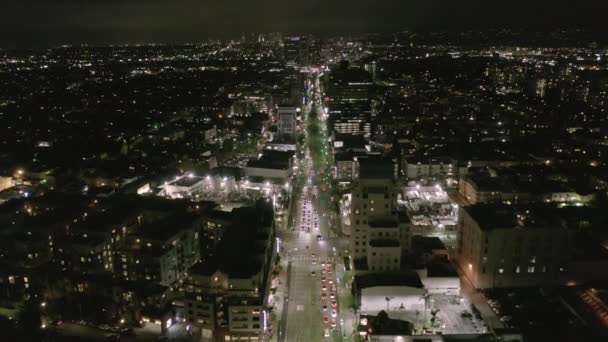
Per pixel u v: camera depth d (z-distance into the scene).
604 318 198.00
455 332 198.00
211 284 198.62
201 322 199.75
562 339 186.62
